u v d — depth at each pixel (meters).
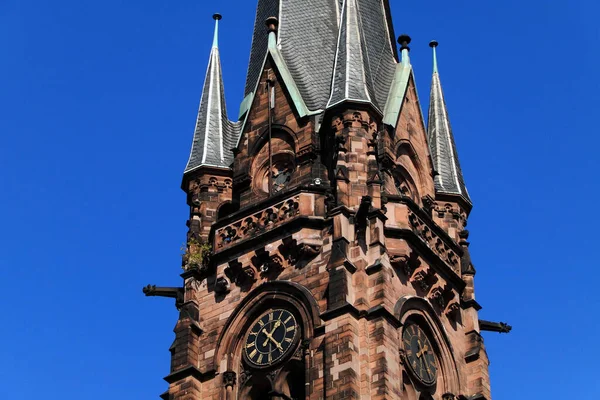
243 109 96.50
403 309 82.81
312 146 89.94
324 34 96.81
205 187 92.31
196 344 85.06
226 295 85.81
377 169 86.62
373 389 78.56
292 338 82.12
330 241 83.88
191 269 87.38
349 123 88.31
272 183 90.88
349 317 80.00
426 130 95.12
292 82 93.56
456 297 87.81
